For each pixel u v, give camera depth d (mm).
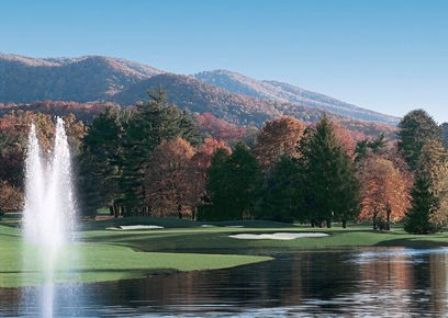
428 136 120188
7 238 49875
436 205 67688
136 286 25828
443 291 24484
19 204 92125
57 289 24859
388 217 78000
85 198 93062
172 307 20766
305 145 87312
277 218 83188
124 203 97438
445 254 44031
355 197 76750
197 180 90000
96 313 19672
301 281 27719
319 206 77562
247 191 85250
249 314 19469
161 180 90812
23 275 28672
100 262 33438
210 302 21719
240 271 32000
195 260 36438
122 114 119938
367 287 25750
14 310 20172
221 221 82500
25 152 97688
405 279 28547
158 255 38344
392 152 124750
